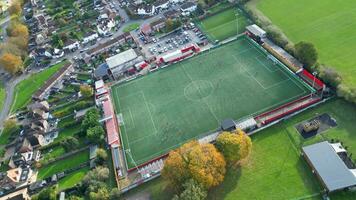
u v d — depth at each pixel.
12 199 175.00
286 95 198.00
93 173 175.88
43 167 195.50
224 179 163.38
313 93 192.62
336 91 187.88
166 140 191.62
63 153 199.88
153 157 183.88
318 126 175.25
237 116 193.88
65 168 191.25
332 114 180.88
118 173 179.00
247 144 163.12
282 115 185.25
